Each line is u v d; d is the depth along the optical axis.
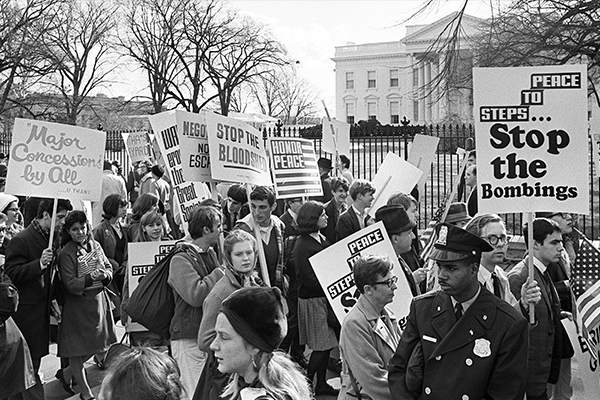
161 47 50.00
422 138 10.75
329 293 5.48
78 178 6.86
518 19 19.12
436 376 3.87
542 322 5.13
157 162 13.41
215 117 6.65
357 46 88.75
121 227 8.52
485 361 3.78
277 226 7.45
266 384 3.02
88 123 51.41
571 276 5.38
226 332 3.06
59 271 6.87
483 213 4.83
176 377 2.89
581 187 4.79
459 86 20.06
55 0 43.81
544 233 5.26
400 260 5.87
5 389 5.91
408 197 6.67
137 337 6.99
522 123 4.82
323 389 7.23
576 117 4.79
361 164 27.39
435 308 4.00
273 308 3.08
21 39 42.66
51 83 46.53
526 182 4.82
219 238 6.39
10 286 5.90
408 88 81.44
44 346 6.79
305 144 9.03
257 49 50.94
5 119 45.91
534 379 5.11
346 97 89.50
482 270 5.18
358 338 4.52
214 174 6.59
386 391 4.46
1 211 7.95
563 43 18.98
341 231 8.01
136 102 51.44
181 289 5.71
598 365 5.28
